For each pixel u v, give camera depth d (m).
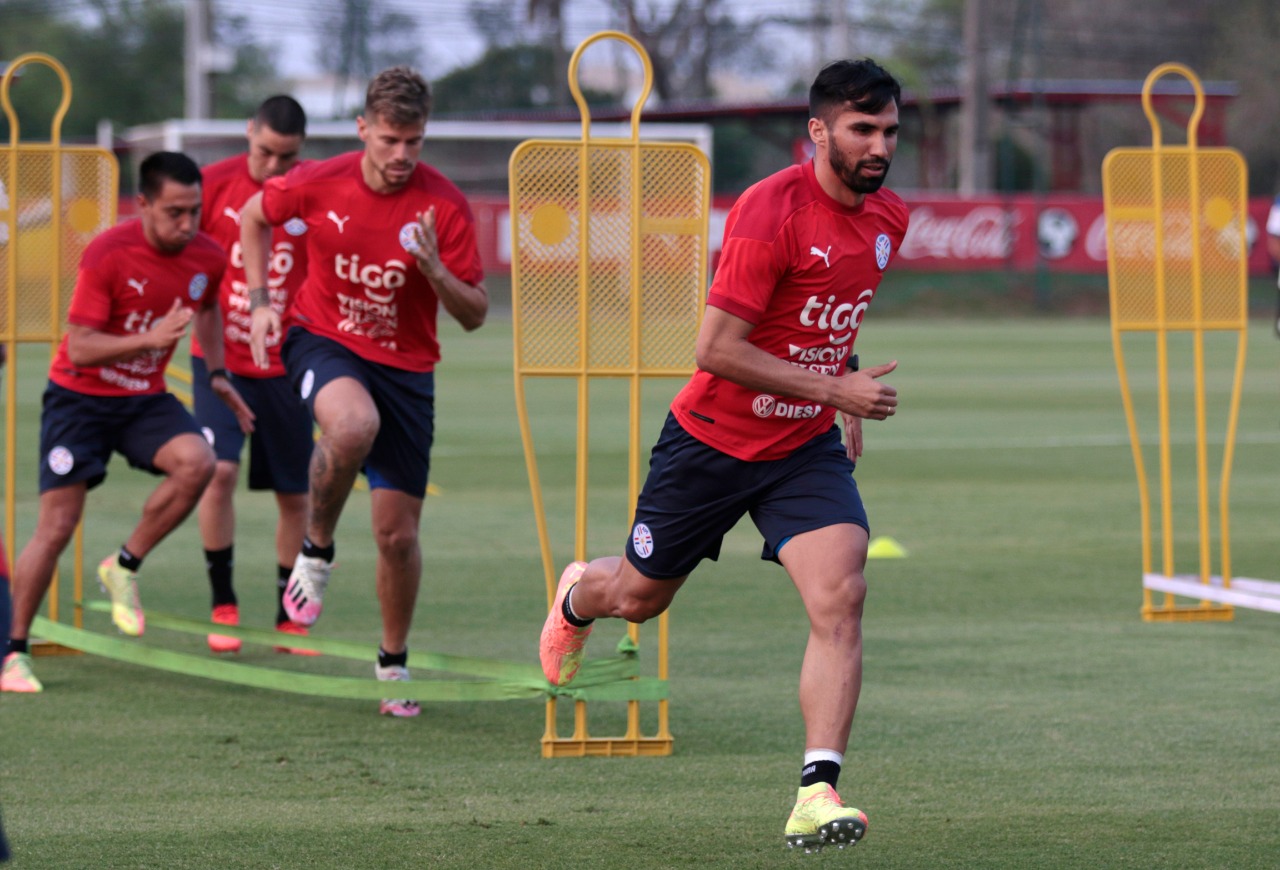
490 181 113.31
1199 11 188.62
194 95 119.94
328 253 19.11
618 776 17.03
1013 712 19.75
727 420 14.28
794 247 13.66
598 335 18.02
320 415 18.77
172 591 27.45
